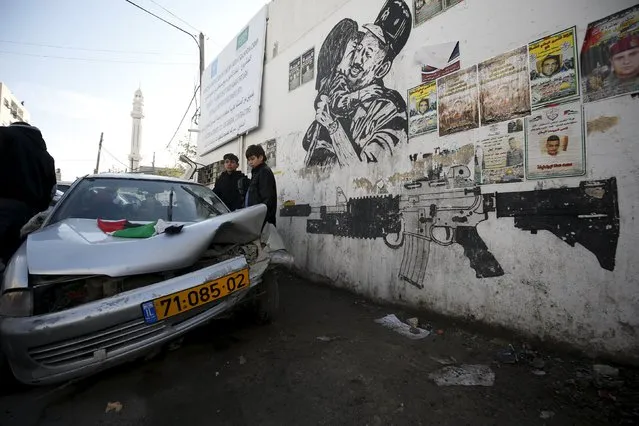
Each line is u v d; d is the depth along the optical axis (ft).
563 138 7.79
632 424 5.57
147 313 6.45
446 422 5.82
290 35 18.26
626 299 6.87
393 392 6.66
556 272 7.83
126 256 6.68
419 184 10.96
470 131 9.57
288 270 17.38
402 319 10.64
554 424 5.71
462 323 9.62
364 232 12.98
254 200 12.89
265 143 20.22
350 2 14.12
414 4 11.34
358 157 13.39
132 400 6.45
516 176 8.56
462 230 9.70
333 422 5.85
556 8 7.97
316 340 9.05
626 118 6.95
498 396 6.49
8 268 6.65
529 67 8.39
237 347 8.60
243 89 22.68
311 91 16.37
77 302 6.43
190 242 7.20
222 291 7.34
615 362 6.98
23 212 10.16
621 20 7.02
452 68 10.10
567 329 7.64
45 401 6.45
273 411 6.13
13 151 10.50
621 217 6.96
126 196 10.43
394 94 11.93
